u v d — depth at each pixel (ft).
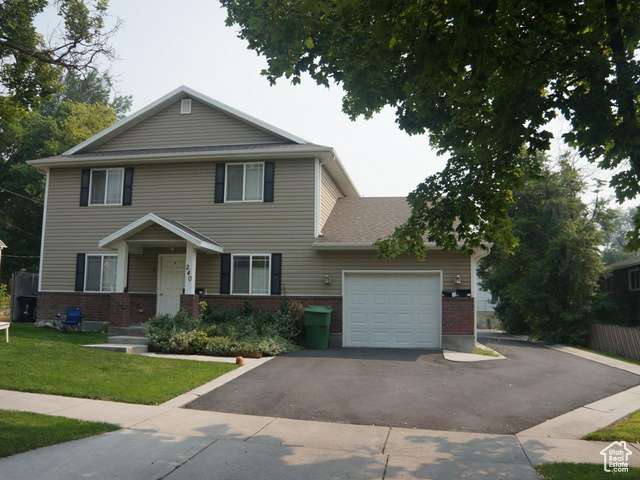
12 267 128.88
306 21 25.02
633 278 91.91
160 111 65.31
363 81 26.99
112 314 54.19
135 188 62.54
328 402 30.58
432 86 24.93
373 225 61.62
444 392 33.76
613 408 30.66
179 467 19.40
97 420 25.23
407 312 56.08
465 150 28.91
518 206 96.43
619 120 22.13
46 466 18.93
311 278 57.57
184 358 43.37
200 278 59.72
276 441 23.09
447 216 28.89
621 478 18.39
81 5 45.32
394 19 21.84
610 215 99.35
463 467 20.10
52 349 41.73
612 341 70.28
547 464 20.26
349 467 19.88
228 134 63.10
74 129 129.59
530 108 22.22
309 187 58.70
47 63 49.21
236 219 59.72
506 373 40.83
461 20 18.06
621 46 21.81
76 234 63.41
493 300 113.29
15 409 26.25
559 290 83.87
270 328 51.34
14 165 125.18
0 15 49.11
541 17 21.44
